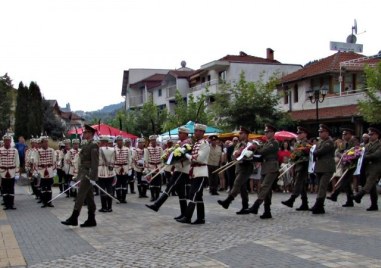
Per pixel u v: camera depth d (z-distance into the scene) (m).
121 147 16.81
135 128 46.06
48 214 14.23
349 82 33.78
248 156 12.27
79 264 7.68
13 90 48.47
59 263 7.80
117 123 48.53
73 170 19.00
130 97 70.94
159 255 8.14
